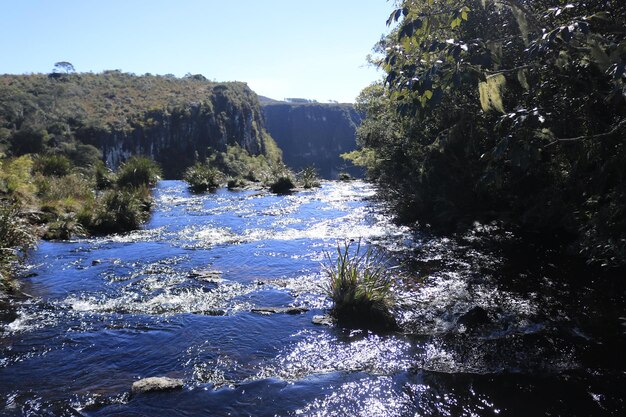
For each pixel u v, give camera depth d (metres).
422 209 10.41
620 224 4.46
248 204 15.10
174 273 6.71
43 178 13.45
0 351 4.02
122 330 4.49
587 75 4.18
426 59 3.56
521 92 5.50
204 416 2.95
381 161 12.30
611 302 4.92
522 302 5.03
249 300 5.41
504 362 3.67
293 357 3.85
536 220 7.75
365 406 3.07
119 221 10.74
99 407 3.08
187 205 15.02
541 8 5.03
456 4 3.83
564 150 5.12
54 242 9.07
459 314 4.73
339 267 5.19
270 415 2.97
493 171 3.70
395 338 4.21
